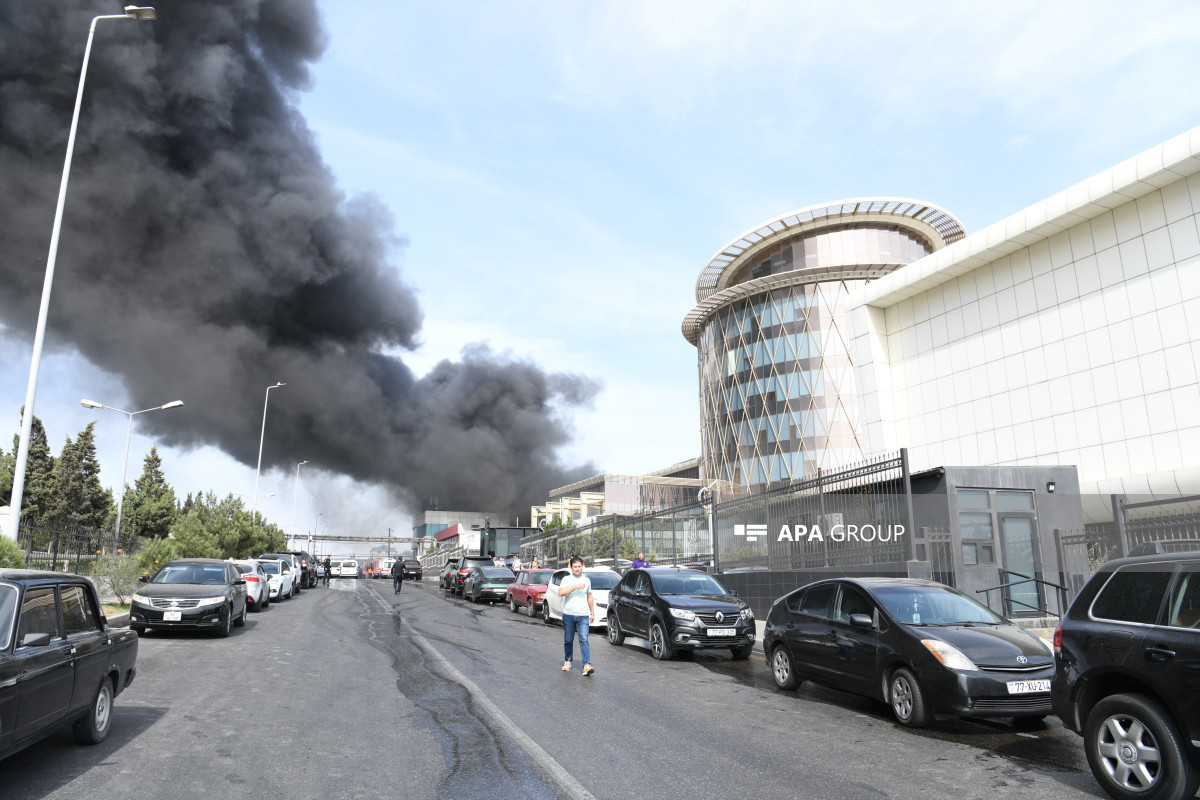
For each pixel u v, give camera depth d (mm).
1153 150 23438
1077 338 26141
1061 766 6176
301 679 10078
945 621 8227
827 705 8891
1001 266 29250
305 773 5652
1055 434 26625
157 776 5527
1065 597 15656
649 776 5684
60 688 5625
